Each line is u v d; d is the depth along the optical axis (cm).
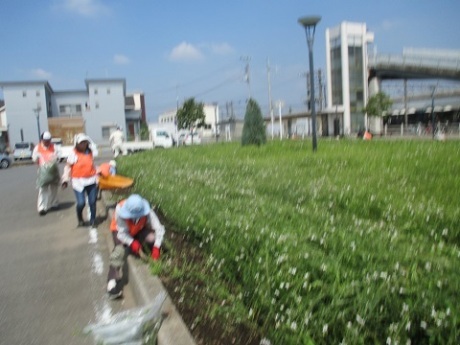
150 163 1525
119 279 512
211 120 8975
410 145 1514
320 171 1016
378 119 5438
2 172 2711
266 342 345
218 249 493
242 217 525
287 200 714
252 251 435
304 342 313
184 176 1045
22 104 5928
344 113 5584
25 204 1170
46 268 616
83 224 847
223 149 2075
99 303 488
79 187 814
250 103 2086
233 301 418
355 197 680
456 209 576
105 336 339
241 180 933
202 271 498
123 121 6341
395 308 291
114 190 1098
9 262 654
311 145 1895
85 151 824
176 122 5878
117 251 518
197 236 588
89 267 610
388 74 5725
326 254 398
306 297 337
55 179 998
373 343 292
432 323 273
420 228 545
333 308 314
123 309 469
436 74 5453
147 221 542
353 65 5606
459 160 1005
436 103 5644
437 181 784
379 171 946
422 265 353
